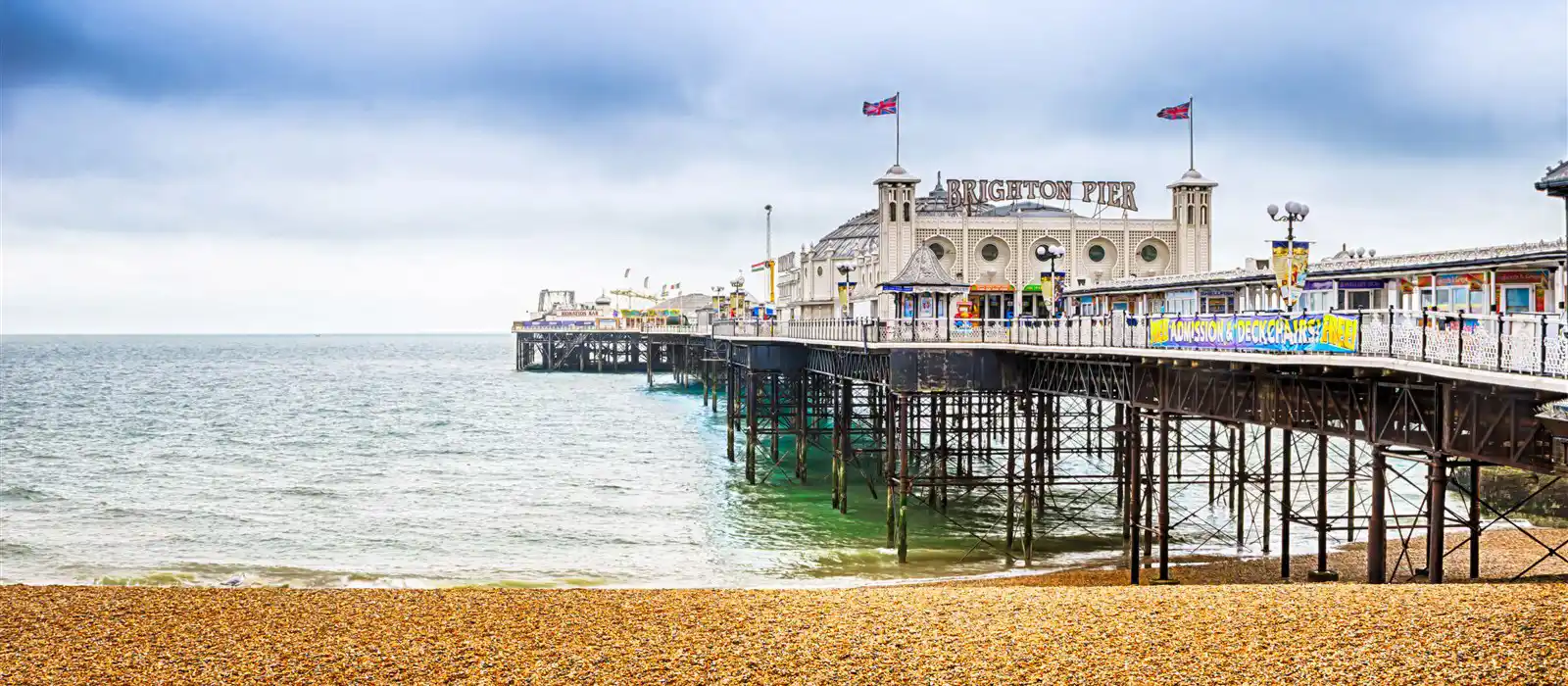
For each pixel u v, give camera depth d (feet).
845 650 67.77
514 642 72.33
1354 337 85.05
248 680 65.05
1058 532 149.89
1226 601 74.33
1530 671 55.21
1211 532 147.64
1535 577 93.56
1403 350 80.64
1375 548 87.71
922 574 127.13
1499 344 70.90
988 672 62.18
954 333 144.15
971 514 165.27
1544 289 104.47
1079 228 247.70
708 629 74.38
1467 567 116.06
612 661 67.41
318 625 77.87
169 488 196.75
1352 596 72.59
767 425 279.28
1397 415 85.30
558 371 633.61
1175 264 250.98
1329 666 58.80
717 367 375.86
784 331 204.23
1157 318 110.73
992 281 242.99
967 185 245.45
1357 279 126.93
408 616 80.33
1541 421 71.51
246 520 164.86
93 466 226.38
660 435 282.97
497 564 135.64
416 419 334.44
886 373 143.74
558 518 165.68
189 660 69.36
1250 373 100.53
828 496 183.93
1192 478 192.54
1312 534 145.69
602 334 605.31
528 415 348.18
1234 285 148.25
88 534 153.79
